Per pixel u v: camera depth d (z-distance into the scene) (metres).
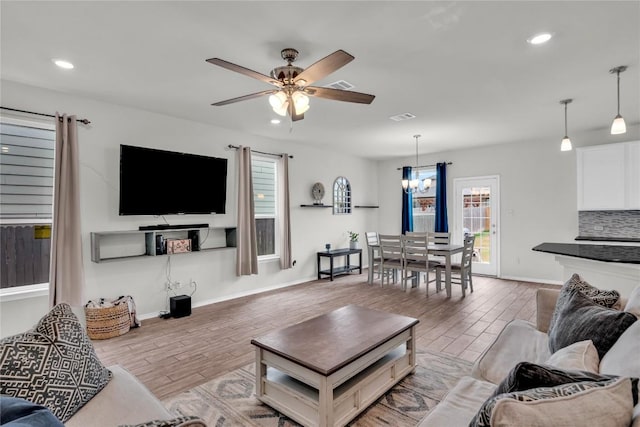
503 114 4.35
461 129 5.14
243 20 2.21
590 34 2.40
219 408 2.24
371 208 7.92
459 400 1.51
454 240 6.89
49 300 3.28
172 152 4.24
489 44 2.54
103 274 3.79
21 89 3.27
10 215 3.31
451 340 3.35
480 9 2.10
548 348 1.92
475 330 3.62
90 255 3.69
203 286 4.69
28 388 1.31
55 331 1.51
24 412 0.93
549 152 5.79
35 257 3.46
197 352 3.13
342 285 5.85
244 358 3.00
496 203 6.38
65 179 3.37
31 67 2.90
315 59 2.75
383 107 4.04
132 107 4.00
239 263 4.95
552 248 3.48
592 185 4.98
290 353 2.07
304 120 4.59
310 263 6.38
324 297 5.04
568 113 4.32
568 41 2.50
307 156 6.35
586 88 3.46
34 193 3.45
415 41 2.49
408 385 2.49
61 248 3.32
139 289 4.08
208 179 4.65
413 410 2.20
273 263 5.66
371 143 6.15
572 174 5.57
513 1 2.02
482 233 6.57
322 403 1.90
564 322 1.77
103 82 3.25
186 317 4.14
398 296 5.07
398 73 3.06
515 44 2.54
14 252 3.34
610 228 5.20
